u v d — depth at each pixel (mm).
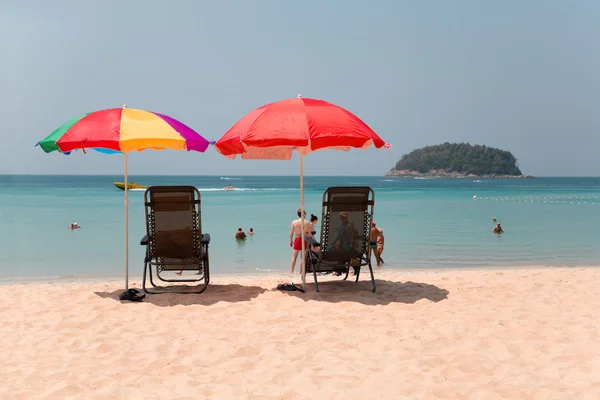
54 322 5504
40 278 9719
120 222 21688
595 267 11062
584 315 5656
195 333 5102
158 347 4680
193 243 6719
